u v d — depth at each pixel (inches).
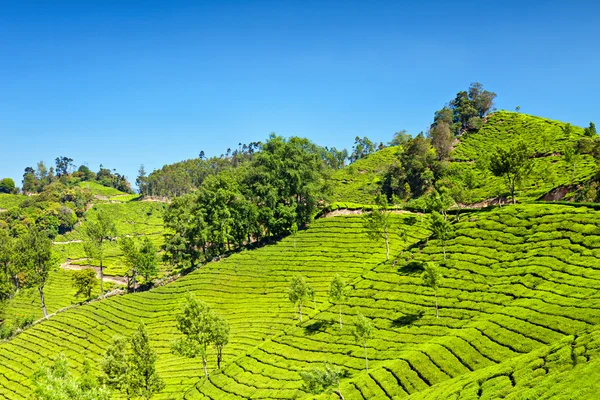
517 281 2906.0
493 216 3875.5
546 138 6830.7
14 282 5600.4
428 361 2282.2
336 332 3088.1
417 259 3735.2
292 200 5521.7
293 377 2657.5
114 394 3041.3
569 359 1654.8
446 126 7815.0
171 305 4414.4
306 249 4830.2
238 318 3848.4
